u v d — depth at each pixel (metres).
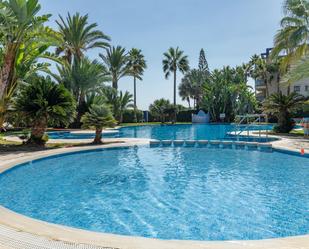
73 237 3.52
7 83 14.48
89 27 29.73
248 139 19.72
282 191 7.41
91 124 15.42
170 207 6.19
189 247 3.24
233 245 3.32
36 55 16.02
